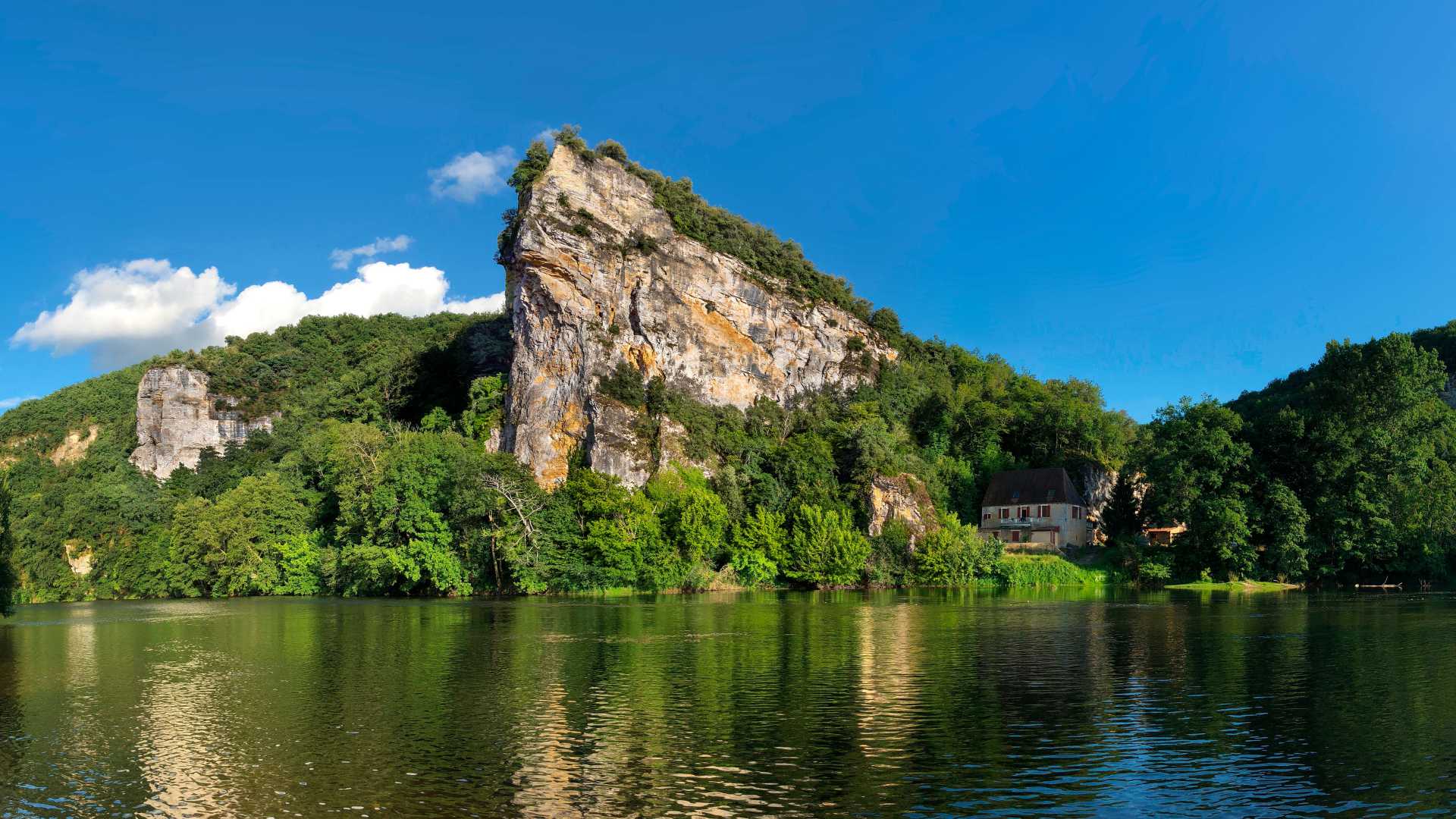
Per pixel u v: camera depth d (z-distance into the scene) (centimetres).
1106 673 3756
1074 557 11238
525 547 9506
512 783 2247
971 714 2983
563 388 11319
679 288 12700
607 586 9506
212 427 17925
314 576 11069
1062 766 2362
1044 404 13462
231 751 2606
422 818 2009
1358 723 2819
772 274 14300
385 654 4584
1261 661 4069
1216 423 10500
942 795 2130
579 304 11506
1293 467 10706
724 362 12962
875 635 5159
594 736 2719
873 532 10788
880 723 2859
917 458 12262
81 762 2509
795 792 2155
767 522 10294
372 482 10156
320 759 2498
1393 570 10300
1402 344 10506
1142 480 11394
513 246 12131
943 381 15362
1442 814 1989
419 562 9581
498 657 4397
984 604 7556
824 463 11500
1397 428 10675
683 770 2341
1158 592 9188
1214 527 9912
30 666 4391
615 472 10694
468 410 12731
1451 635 4953
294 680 3809
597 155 12619
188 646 5138
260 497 11562
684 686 3516
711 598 8838
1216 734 2695
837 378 14338
